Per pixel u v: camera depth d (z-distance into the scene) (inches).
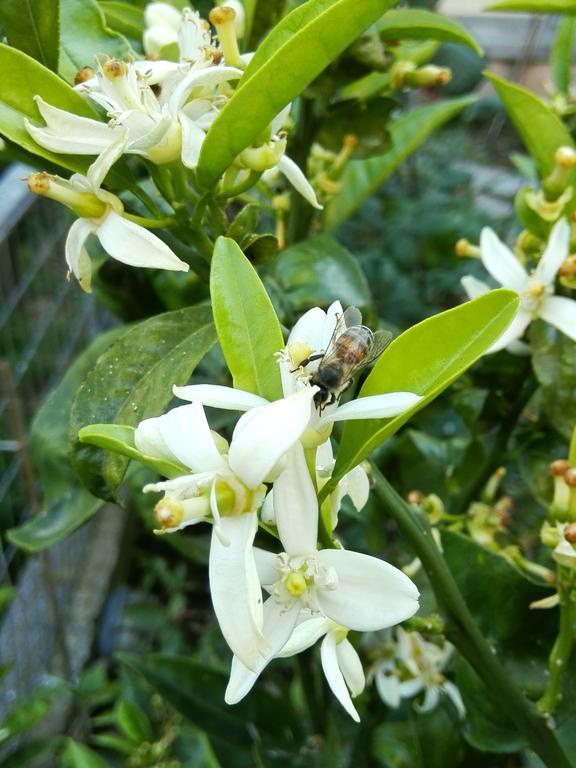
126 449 4.3
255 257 5.9
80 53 6.3
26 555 14.2
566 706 6.4
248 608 3.9
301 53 4.7
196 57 5.8
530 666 6.8
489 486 8.8
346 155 8.0
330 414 4.3
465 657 6.0
